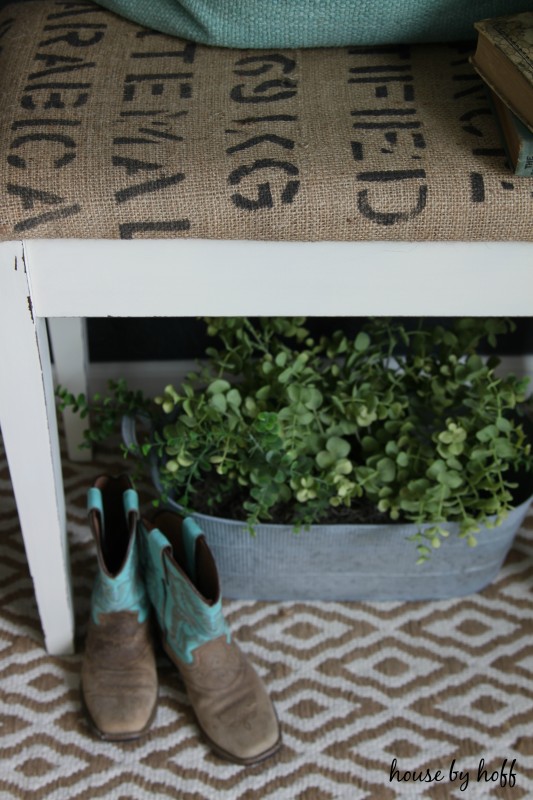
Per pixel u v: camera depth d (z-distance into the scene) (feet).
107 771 2.94
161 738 3.04
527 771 2.97
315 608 3.47
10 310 2.39
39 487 2.77
